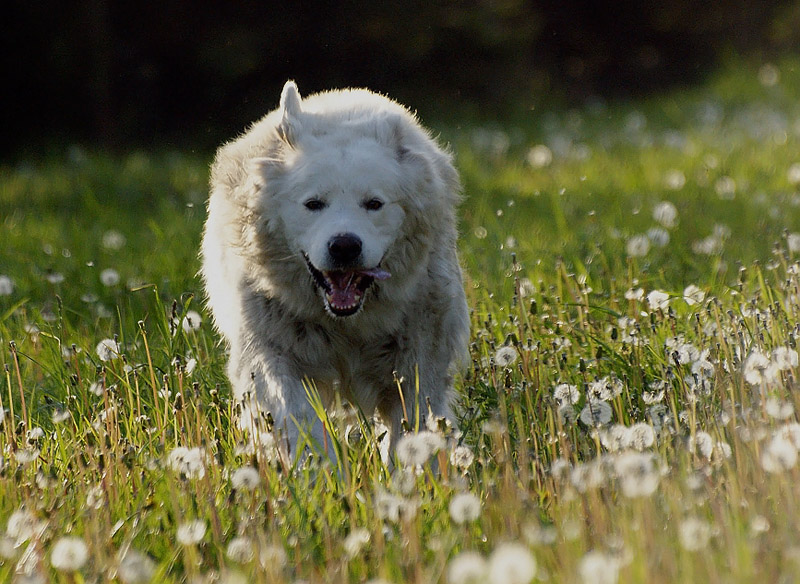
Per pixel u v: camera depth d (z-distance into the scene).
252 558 5.75
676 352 8.17
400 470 6.55
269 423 7.48
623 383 8.66
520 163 26.72
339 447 7.39
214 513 6.30
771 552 5.17
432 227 8.88
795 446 6.09
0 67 38.84
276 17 42.06
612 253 14.03
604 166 25.11
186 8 41.06
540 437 7.67
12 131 39.41
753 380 7.07
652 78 59.34
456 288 9.19
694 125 36.16
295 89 9.01
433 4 44.38
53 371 9.95
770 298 9.94
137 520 6.56
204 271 10.43
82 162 29.00
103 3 39.69
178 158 30.84
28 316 12.78
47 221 18.67
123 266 14.47
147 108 41.25
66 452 7.87
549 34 58.09
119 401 8.66
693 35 59.69
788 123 33.12
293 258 8.76
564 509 6.08
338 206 8.42
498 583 4.22
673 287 12.49
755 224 16.39
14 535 5.91
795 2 58.75
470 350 9.91
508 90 48.44
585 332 9.99
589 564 4.54
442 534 6.10
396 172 8.62
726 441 7.15
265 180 8.73
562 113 45.59
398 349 9.01
